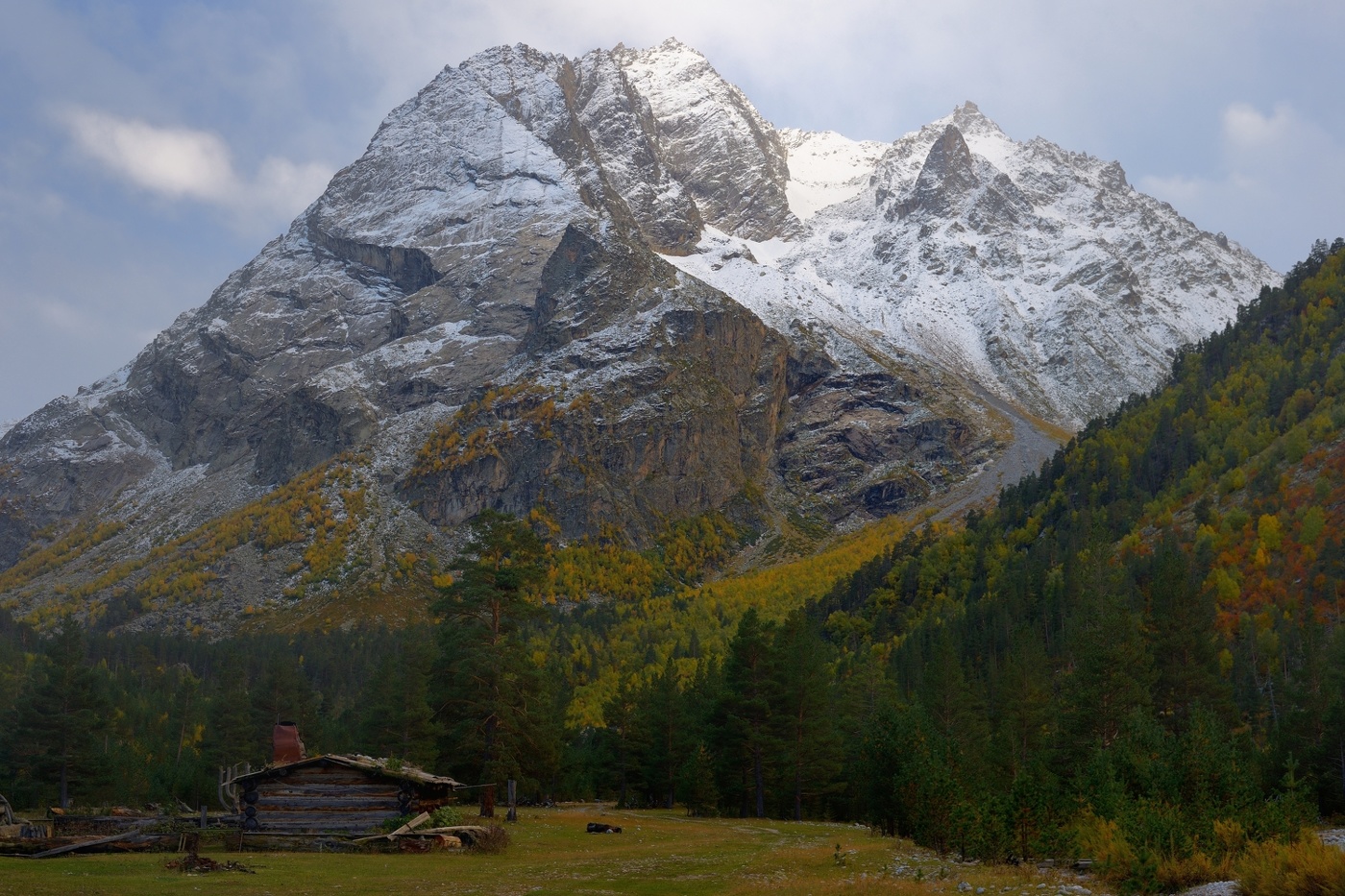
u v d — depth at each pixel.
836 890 36.38
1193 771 45.97
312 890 37.25
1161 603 102.94
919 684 133.00
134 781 115.31
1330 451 164.88
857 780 74.00
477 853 52.72
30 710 109.00
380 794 56.12
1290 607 136.00
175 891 35.69
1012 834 43.34
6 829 53.75
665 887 39.59
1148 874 34.31
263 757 122.44
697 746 105.94
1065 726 86.06
